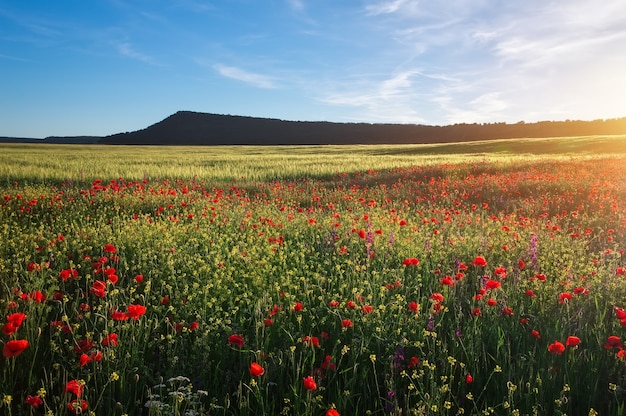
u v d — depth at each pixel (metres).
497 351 3.72
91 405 3.14
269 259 6.41
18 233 7.66
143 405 3.23
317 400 3.12
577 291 4.73
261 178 22.31
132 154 47.28
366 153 53.09
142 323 4.03
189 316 4.48
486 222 10.70
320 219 10.41
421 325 4.16
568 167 20.89
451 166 23.56
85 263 5.80
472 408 3.25
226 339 3.94
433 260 6.53
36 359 3.63
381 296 4.73
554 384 3.36
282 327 4.01
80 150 61.59
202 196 14.98
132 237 7.27
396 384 3.40
